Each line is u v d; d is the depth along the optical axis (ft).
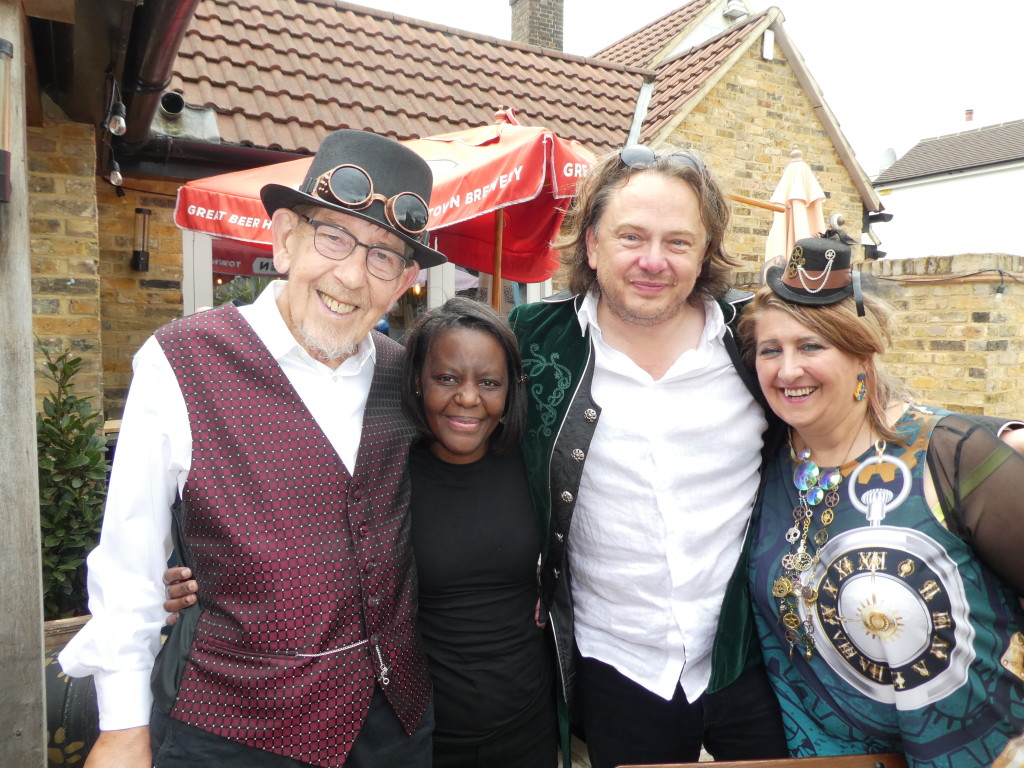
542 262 14.44
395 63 20.10
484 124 19.10
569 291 6.21
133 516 4.50
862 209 25.14
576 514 5.86
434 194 9.93
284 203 4.92
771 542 5.14
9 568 5.98
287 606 4.37
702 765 4.47
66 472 9.50
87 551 9.59
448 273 18.52
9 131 5.83
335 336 4.79
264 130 15.74
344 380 5.08
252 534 4.39
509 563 5.50
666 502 5.49
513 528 5.54
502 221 12.20
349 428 4.97
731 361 5.65
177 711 4.26
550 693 5.93
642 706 5.77
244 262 16.78
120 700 4.40
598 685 5.95
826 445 4.85
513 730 5.53
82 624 8.04
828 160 24.34
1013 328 14.70
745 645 5.58
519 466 5.89
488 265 14.25
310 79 17.97
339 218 4.78
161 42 9.53
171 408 4.51
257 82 16.92
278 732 4.29
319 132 16.39
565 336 6.02
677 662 5.64
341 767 4.45
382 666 4.68
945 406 14.93
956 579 4.16
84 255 12.15
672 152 5.60
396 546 4.96
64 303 12.04
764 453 5.73
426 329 5.36
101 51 9.41
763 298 4.85
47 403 9.87
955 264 14.64
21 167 6.01
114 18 8.44
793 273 4.69
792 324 4.63
